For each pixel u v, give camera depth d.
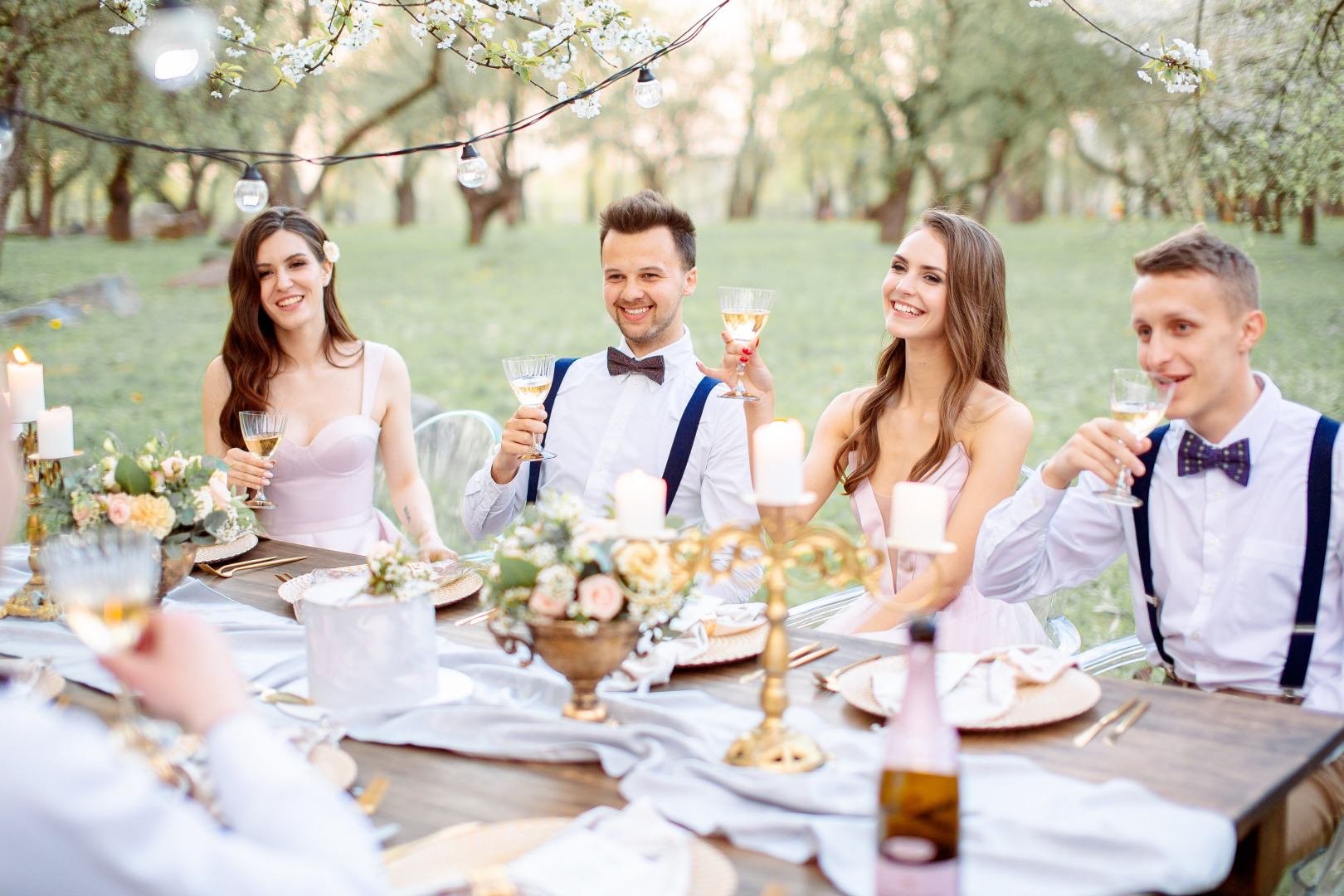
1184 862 1.26
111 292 12.51
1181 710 1.75
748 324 2.78
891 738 1.17
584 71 3.25
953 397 2.74
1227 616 2.24
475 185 3.06
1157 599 2.36
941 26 15.51
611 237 3.07
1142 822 1.35
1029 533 2.24
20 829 0.85
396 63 13.30
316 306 3.43
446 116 14.38
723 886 1.24
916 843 1.14
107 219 16.66
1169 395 1.94
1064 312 12.62
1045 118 15.01
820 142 21.48
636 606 1.61
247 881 0.92
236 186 3.10
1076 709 1.72
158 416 8.44
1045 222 24.83
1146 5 7.71
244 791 1.01
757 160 31.31
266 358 3.39
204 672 1.07
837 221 32.12
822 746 1.60
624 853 1.28
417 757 1.65
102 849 0.87
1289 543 2.19
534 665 2.01
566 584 1.58
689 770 1.53
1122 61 12.27
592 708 1.72
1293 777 1.52
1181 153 6.40
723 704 1.81
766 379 3.04
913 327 2.75
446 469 4.02
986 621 2.69
